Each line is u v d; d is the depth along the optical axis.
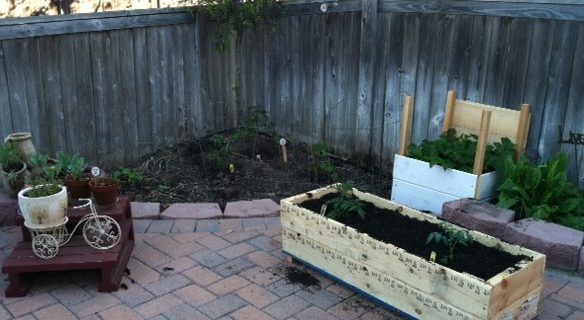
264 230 4.45
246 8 5.97
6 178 4.36
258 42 6.49
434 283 3.00
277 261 3.97
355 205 3.79
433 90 5.02
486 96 4.65
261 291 3.57
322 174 5.56
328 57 5.84
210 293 3.54
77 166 3.99
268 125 6.39
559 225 3.90
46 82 5.16
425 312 3.09
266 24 6.24
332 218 3.74
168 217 4.62
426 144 4.77
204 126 6.62
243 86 6.80
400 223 3.73
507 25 4.40
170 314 3.31
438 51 4.89
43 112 5.20
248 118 6.57
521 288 3.00
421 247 3.36
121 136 5.85
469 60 4.70
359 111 5.69
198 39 6.28
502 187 4.15
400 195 4.76
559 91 4.21
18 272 3.42
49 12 6.96
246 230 4.45
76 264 3.45
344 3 5.53
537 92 4.34
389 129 5.45
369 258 3.34
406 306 3.20
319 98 6.06
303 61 6.11
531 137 4.45
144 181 5.45
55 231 3.55
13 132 5.03
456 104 4.76
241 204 4.80
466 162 4.41
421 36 4.99
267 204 4.81
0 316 3.29
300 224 3.75
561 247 3.68
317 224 3.62
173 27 6.04
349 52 5.63
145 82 5.93
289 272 3.81
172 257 4.01
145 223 4.53
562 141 4.28
